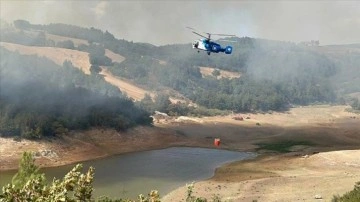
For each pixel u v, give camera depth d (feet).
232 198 178.81
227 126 463.42
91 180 32.91
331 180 205.87
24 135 272.51
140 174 234.58
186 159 289.33
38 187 30.60
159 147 338.34
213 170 251.60
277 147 352.49
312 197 172.86
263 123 508.94
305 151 330.34
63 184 31.12
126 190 196.95
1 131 267.80
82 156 279.90
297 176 223.10
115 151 306.96
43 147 269.85
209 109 549.13
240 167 261.03
